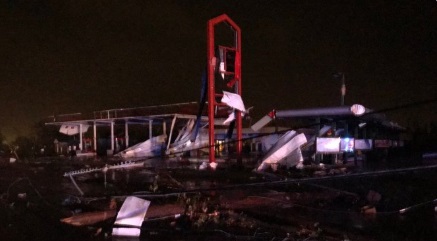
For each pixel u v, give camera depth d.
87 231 9.51
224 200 11.27
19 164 25.16
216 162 20.27
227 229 9.10
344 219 9.61
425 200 10.55
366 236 8.37
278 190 12.54
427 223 9.06
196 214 10.01
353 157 20.66
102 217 10.34
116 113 30.73
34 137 37.53
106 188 14.14
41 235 9.30
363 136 21.38
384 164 17.06
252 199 11.33
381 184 13.02
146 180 15.55
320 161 19.31
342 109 17.62
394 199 11.09
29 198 13.19
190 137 23.81
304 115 18.77
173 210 10.26
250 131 26.03
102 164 22.98
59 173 19.47
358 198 11.37
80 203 12.05
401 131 24.17
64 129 35.72
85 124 35.25
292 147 16.22
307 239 8.19
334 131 19.70
